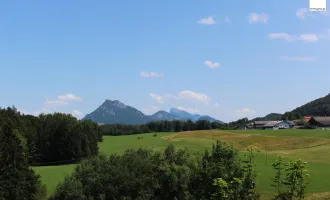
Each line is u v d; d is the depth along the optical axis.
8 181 39.50
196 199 21.77
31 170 42.06
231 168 19.33
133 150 31.38
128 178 27.44
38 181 41.72
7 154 40.09
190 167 26.00
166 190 25.47
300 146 87.12
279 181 13.16
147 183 26.64
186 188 24.11
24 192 40.03
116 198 27.33
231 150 20.95
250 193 13.84
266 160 54.72
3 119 62.19
